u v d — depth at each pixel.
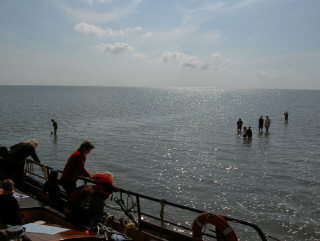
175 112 72.56
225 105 102.31
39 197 7.40
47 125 43.72
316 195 15.05
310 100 139.12
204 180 17.67
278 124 47.09
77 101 112.00
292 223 11.91
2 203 5.00
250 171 19.73
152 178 18.06
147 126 44.94
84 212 5.84
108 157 23.70
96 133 37.06
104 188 5.32
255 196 14.94
